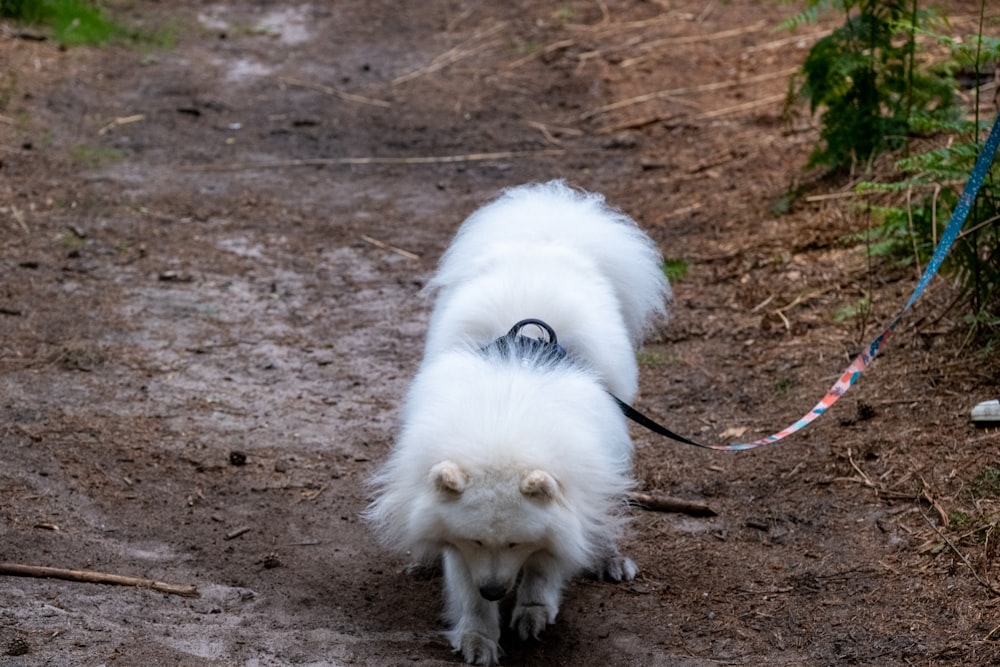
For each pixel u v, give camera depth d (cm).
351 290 1120
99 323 1002
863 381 856
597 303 685
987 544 649
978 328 862
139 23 1908
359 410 893
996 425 757
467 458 550
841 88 1165
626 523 711
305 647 579
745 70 1616
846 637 605
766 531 716
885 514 707
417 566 687
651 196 1293
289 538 716
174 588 631
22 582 614
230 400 893
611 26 1859
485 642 589
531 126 1555
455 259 752
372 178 1409
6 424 806
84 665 527
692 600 652
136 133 1495
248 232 1241
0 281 1062
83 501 727
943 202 920
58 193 1288
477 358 609
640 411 879
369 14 2016
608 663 594
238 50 1831
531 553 580
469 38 1892
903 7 1134
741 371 921
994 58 978
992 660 566
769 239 1116
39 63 1645
